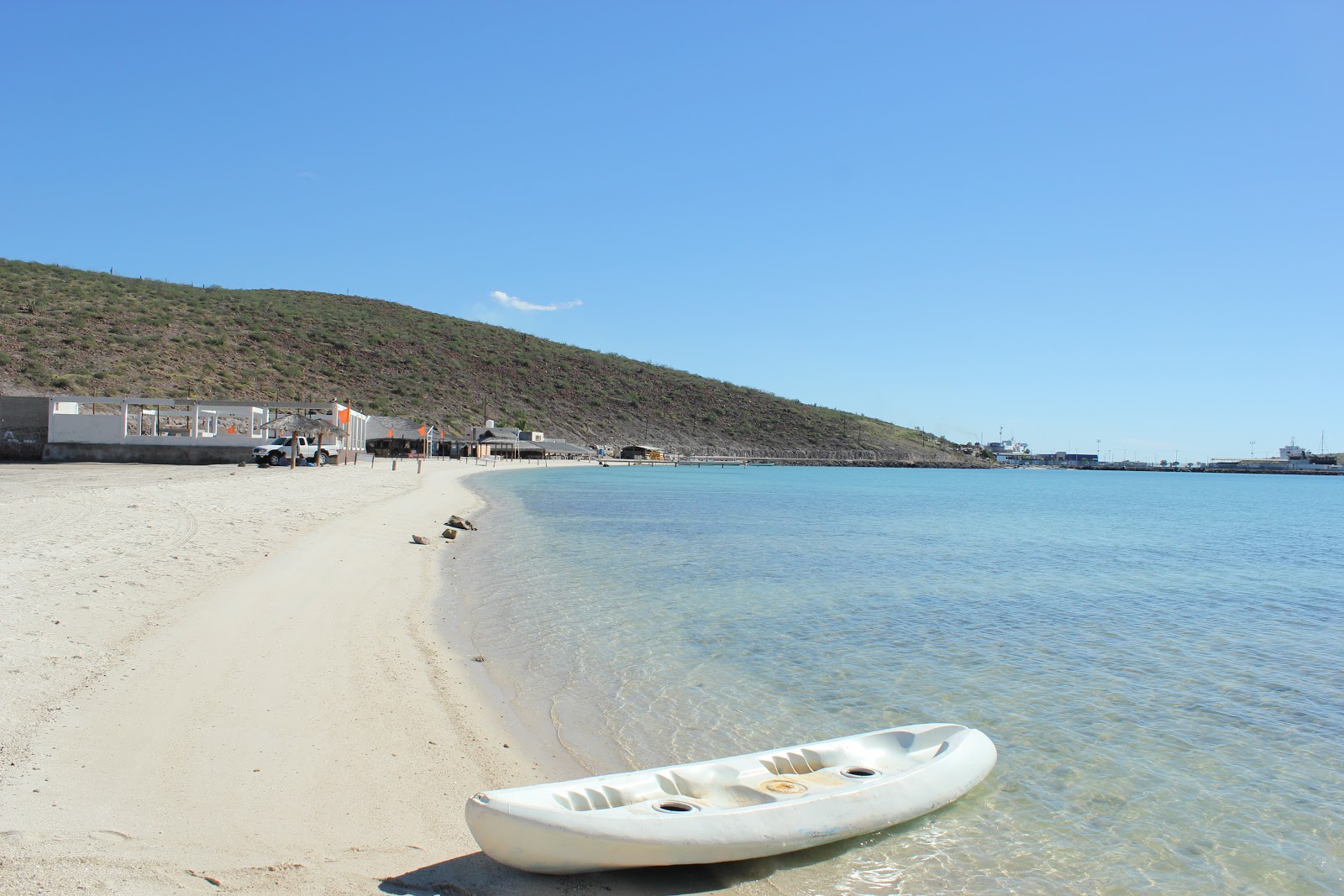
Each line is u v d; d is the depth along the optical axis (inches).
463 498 1513.3
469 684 359.9
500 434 4109.3
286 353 4119.1
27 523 646.5
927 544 1067.9
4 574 455.5
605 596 599.8
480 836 197.2
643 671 406.6
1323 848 248.1
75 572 482.9
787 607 587.5
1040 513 1854.1
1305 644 519.5
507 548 844.6
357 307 5511.8
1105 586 751.1
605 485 2422.5
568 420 5036.9
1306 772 305.9
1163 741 334.6
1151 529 1472.7
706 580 693.3
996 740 329.7
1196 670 448.5
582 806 215.9
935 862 229.1
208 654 353.1
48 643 342.0
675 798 226.4
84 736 254.7
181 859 187.9
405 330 5246.1
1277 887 226.4
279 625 418.0
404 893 183.6
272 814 216.5
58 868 177.0
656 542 960.9
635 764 284.0
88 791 218.1
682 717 339.9
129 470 1603.1
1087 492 3336.6
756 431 5959.6
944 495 2586.1
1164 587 756.6
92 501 820.6
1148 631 550.0
